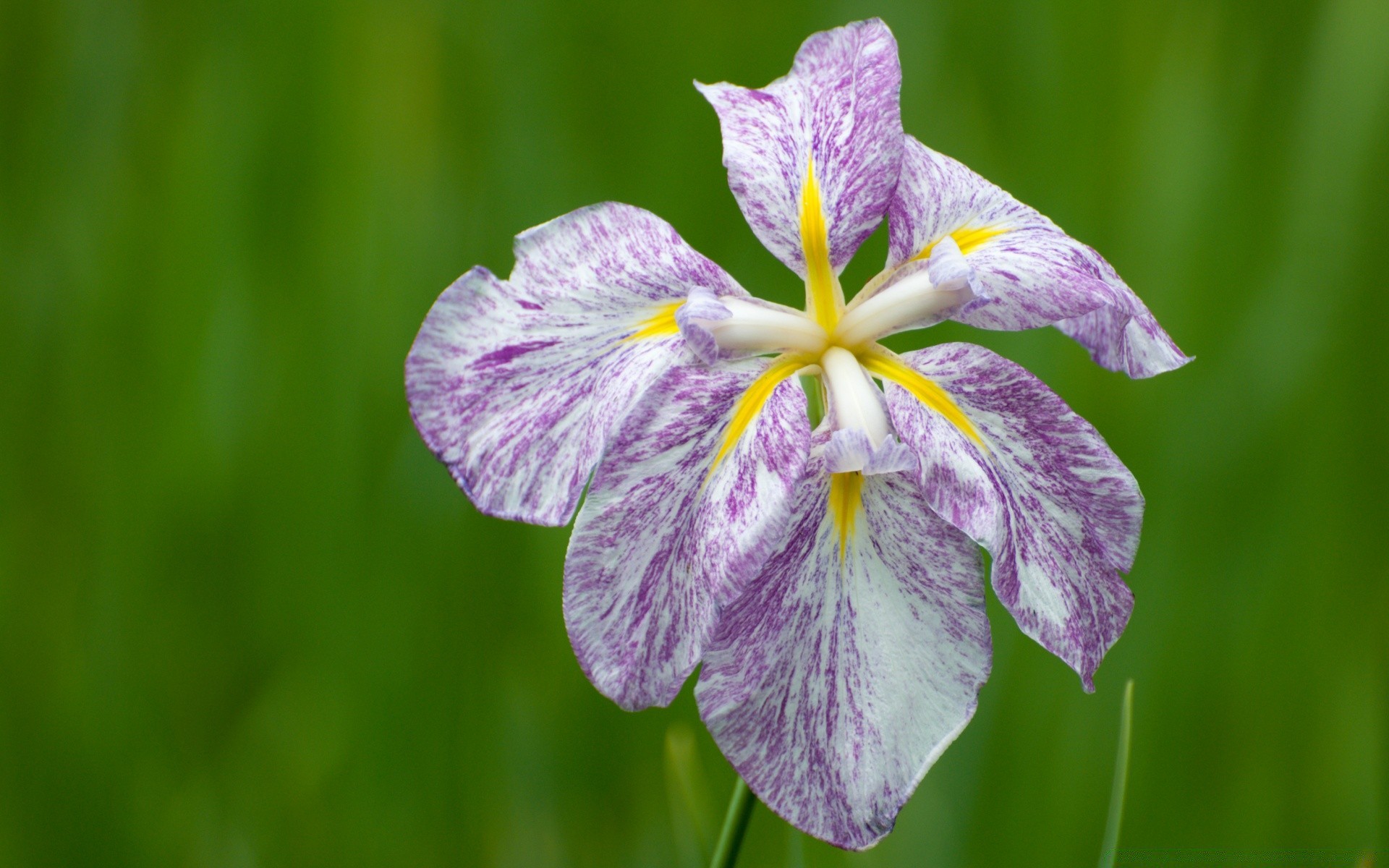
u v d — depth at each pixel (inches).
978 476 38.8
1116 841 39.3
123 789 47.0
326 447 52.6
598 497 38.5
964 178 39.9
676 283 39.3
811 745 38.5
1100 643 38.9
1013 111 55.6
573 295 39.0
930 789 46.4
